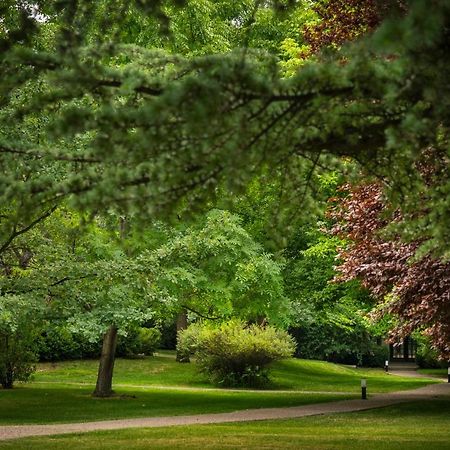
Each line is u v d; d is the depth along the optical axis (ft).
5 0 19.48
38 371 103.81
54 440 38.58
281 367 115.75
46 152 15.74
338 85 13.10
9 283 44.70
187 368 107.76
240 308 68.74
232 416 53.57
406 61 11.71
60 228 50.90
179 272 58.03
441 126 14.94
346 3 39.17
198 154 12.95
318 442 38.22
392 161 17.53
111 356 70.49
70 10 18.13
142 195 13.92
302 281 73.26
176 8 21.13
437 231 17.61
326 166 18.54
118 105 15.78
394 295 43.93
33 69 14.82
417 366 167.73
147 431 43.14
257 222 66.85
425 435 42.09
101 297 47.21
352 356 160.35
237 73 12.02
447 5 9.76
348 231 44.96
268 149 14.07
